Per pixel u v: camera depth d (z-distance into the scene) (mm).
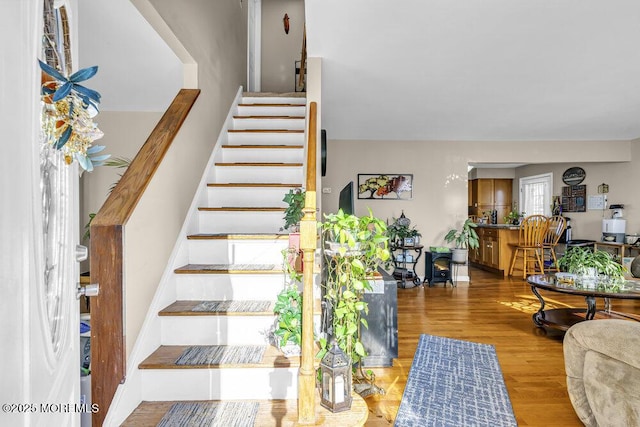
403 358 2582
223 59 3242
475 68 2789
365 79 3039
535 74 2908
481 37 2293
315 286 1928
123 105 3477
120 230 1401
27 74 527
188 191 2326
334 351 1438
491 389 2117
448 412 1875
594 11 1982
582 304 4070
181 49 2305
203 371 1600
